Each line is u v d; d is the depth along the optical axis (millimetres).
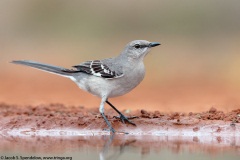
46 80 24672
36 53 27484
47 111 14266
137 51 12305
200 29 28797
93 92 12531
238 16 28844
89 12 29469
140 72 12438
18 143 11477
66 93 21203
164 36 28703
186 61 26344
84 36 28859
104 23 29203
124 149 10711
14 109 14711
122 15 29453
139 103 18594
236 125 11961
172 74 24828
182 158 9828
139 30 29000
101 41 28344
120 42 28203
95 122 12445
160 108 17234
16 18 29469
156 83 23297
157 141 11508
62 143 11383
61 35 29062
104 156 10109
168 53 27188
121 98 19922
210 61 26297
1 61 27500
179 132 12055
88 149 10781
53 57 26812
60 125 12508
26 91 21578
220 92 20828
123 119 12391
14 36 28969
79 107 15383
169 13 29312
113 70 12109
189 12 29156
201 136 11906
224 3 29000
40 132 12445
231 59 26328
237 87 21906
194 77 24281
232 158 9797
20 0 29797
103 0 29750
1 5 29484
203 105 17672
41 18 29516
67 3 29562
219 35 28547
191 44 27984
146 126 12234
